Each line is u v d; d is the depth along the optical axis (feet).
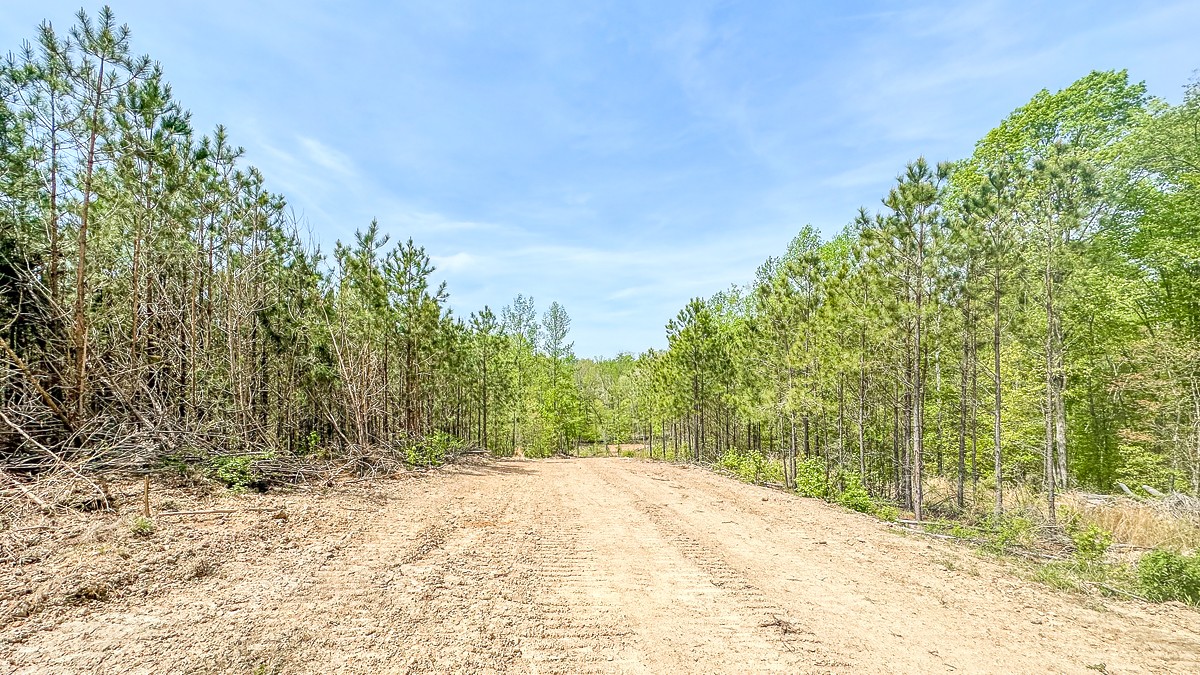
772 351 64.23
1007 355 57.67
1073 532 34.24
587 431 169.99
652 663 13.58
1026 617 17.78
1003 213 40.47
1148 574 20.95
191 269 43.88
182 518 24.40
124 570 17.07
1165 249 52.90
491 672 12.62
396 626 14.83
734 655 14.24
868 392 59.72
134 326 35.47
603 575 21.18
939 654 14.69
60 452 28.81
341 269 58.49
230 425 41.50
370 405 61.72
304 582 17.95
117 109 31.68
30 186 31.53
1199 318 55.36
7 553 17.56
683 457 105.60
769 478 66.39
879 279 47.19
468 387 106.63
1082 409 63.46
